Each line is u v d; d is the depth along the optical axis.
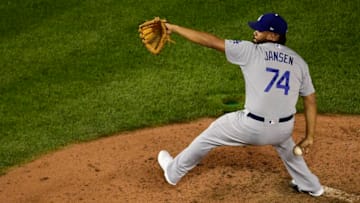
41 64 37.53
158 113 31.03
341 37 38.34
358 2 42.03
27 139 29.16
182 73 35.22
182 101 32.16
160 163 23.92
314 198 22.20
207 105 31.59
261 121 19.58
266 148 26.50
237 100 32.03
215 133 20.80
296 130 28.44
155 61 36.78
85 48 39.19
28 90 34.38
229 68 35.53
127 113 31.19
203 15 42.09
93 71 36.16
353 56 36.22
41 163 26.73
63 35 41.22
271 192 22.78
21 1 46.91
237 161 25.41
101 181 24.44
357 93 32.19
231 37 39.03
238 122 20.02
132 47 38.78
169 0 44.66
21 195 23.91
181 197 22.80
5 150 28.16
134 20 42.31
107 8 44.41
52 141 28.80
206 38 19.34
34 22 43.47
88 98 33.03
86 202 22.88
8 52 39.44
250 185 23.42
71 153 27.41
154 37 20.05
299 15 41.06
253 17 41.22
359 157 25.56
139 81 34.56
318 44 37.72
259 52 19.38
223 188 23.30
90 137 28.95
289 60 19.55
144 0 45.03
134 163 25.80
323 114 30.22
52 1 46.44
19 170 26.28
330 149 26.33
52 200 23.20
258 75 19.33
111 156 26.73
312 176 21.83
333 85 33.19
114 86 34.19
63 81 35.22
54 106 32.41
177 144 27.59
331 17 40.59
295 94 19.72
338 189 22.92
